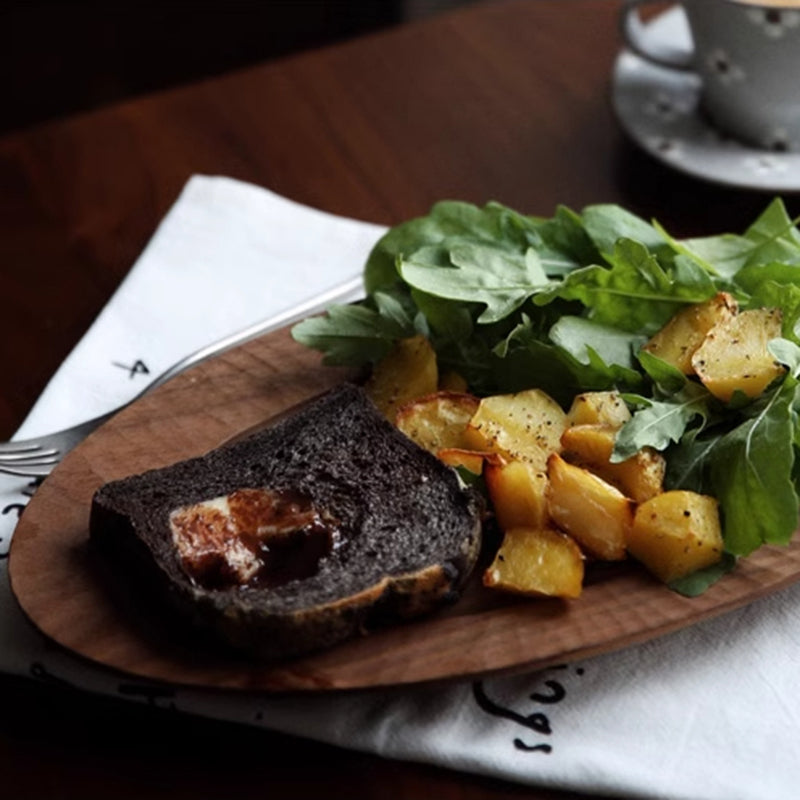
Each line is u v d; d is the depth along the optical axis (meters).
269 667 0.56
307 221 0.80
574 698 0.58
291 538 0.59
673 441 0.62
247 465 0.62
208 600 0.56
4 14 1.31
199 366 0.68
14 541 0.60
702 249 0.70
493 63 0.92
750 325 0.64
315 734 0.57
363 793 0.56
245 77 0.91
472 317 0.67
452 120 0.88
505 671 0.56
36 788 0.56
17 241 0.80
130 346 0.73
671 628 0.58
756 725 0.57
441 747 0.56
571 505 0.60
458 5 1.31
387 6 1.31
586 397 0.63
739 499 0.60
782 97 0.80
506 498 0.60
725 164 0.82
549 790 0.56
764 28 0.77
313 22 1.34
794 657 0.59
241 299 0.76
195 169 0.85
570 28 0.94
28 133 0.87
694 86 0.86
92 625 0.57
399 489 0.61
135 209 0.82
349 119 0.88
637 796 0.56
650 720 0.57
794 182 0.80
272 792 0.56
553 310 0.67
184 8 1.34
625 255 0.65
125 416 0.66
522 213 0.82
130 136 0.87
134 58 1.33
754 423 0.61
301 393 0.67
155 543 0.58
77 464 0.64
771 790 0.55
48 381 0.73
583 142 0.86
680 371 0.64
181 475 0.61
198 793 0.56
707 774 0.56
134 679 0.56
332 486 0.61
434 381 0.66
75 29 1.33
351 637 0.57
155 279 0.77
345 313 0.68
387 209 0.83
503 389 0.66
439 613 0.58
